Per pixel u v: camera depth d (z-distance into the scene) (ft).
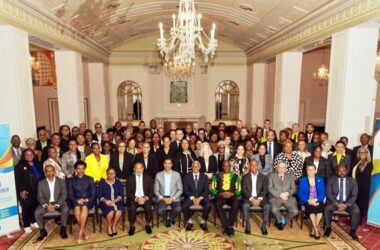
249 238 14.37
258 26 25.48
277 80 25.34
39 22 17.28
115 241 14.07
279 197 15.19
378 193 14.24
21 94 15.37
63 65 23.04
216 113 38.29
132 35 34.12
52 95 36.29
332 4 16.21
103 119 33.65
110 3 20.79
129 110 38.06
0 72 14.56
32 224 15.25
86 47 26.76
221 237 14.46
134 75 37.40
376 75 23.88
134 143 18.37
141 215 16.96
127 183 15.28
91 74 33.04
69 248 13.46
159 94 38.17
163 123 38.29
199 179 15.44
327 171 15.94
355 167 15.48
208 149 17.56
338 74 16.51
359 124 16.30
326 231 14.38
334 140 17.12
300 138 18.51
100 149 18.01
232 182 15.23
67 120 23.45
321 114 37.73
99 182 15.07
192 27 13.37
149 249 13.37
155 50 36.83
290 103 24.18
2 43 14.33
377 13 13.04
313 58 36.76
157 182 15.76
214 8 24.89
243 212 15.28
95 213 15.51
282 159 16.94
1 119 14.94
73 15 19.93
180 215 15.99
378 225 14.35
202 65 37.06
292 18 20.51
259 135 21.68
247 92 36.99
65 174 16.34
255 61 33.19
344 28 15.75
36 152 15.84
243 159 17.30
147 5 23.93
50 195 14.29
